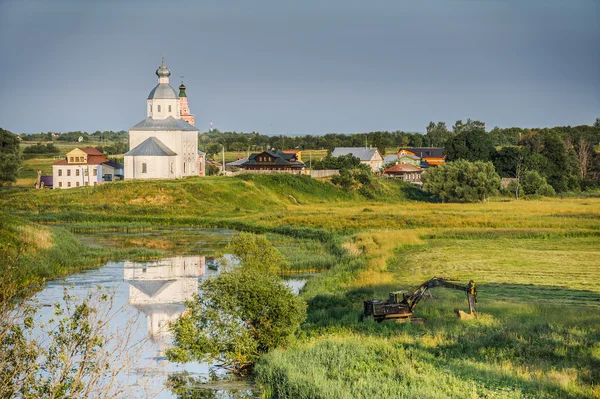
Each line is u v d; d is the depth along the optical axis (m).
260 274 51.56
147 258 97.56
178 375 44.91
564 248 100.19
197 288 75.50
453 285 55.00
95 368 29.92
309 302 61.62
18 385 29.34
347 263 84.62
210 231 133.38
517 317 53.31
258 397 40.84
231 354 46.12
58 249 91.81
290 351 46.00
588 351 43.41
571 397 35.31
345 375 40.47
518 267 82.62
